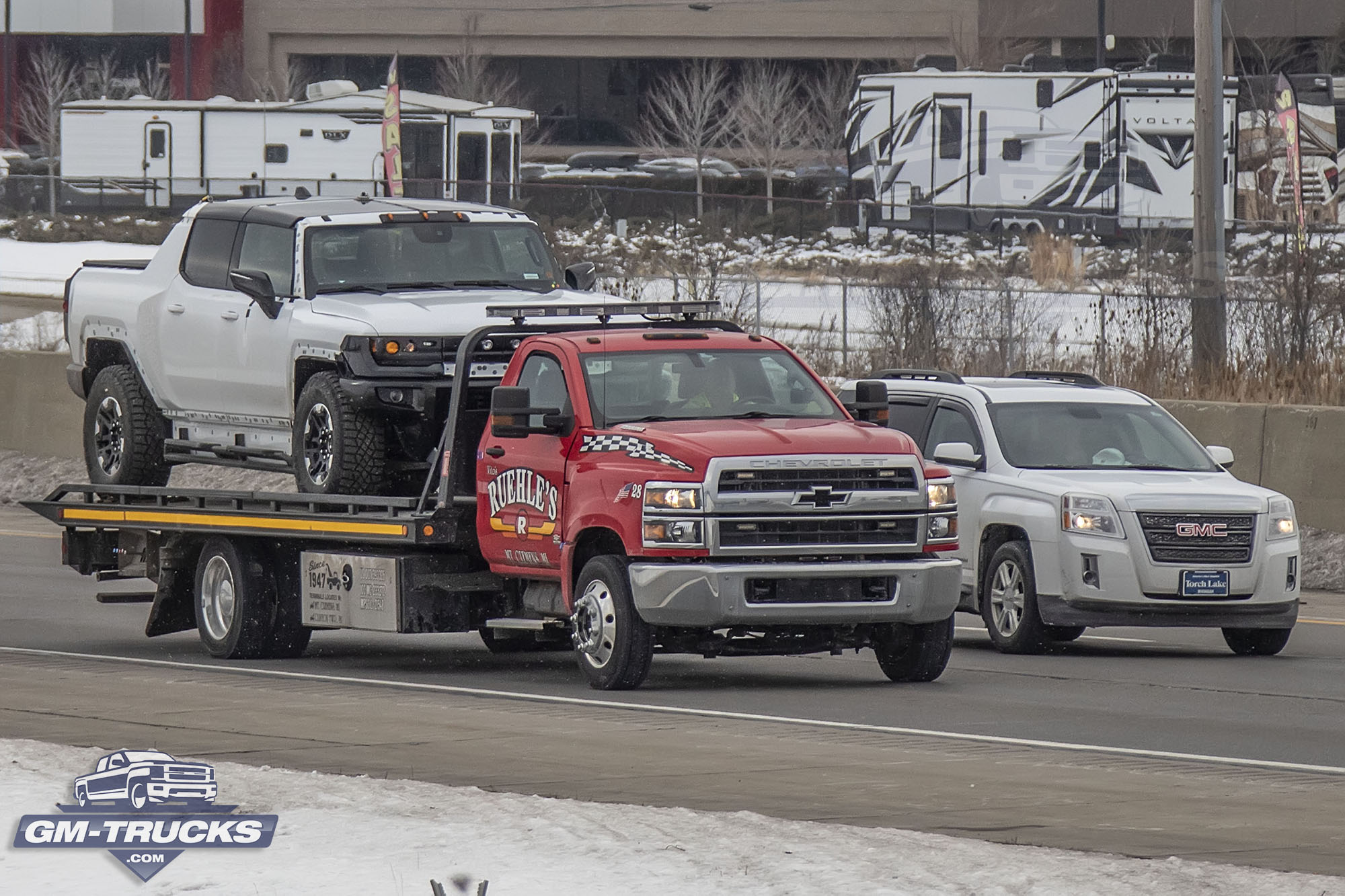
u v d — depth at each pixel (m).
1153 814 30.31
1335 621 61.03
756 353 47.03
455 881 23.20
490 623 47.75
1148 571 51.44
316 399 49.34
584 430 44.81
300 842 25.94
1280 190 165.50
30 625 58.78
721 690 45.28
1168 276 102.62
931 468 44.75
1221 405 74.31
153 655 52.28
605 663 44.47
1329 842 28.28
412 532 46.78
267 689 44.66
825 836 26.97
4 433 101.12
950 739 38.03
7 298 146.25
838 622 43.38
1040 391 57.12
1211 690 45.75
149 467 56.12
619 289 118.44
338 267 52.00
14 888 23.61
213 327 53.44
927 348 99.38
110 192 186.00
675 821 27.81
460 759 34.94
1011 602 53.44
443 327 48.69
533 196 183.00
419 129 176.25
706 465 42.59
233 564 50.88
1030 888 23.83
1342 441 71.06
